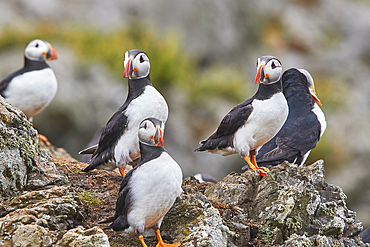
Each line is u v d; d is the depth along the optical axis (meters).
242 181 8.05
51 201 6.29
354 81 34.62
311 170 8.13
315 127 9.56
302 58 36.09
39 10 28.45
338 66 35.94
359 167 23.30
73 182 8.09
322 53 37.22
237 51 34.00
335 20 42.25
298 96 9.94
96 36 25.58
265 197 7.64
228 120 8.12
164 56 25.70
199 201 6.98
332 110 28.42
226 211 7.49
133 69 7.67
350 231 7.71
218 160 21.84
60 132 19.22
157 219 6.29
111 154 7.85
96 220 6.98
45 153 7.79
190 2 32.09
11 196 6.57
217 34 32.88
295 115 9.73
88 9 28.94
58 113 18.95
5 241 5.81
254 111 7.89
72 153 19.36
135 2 30.28
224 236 6.71
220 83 27.42
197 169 21.41
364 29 41.00
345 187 22.31
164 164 6.03
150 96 7.70
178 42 28.67
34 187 6.81
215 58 32.38
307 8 43.25
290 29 38.38
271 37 37.12
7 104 7.09
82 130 19.59
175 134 22.56
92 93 20.77
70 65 21.81
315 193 7.58
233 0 36.09
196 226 6.75
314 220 7.48
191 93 25.81
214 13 33.31
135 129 7.68
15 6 28.30
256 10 37.72
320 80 32.31
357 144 24.61
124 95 21.88
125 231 6.27
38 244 5.81
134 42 26.52
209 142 8.61
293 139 9.34
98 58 23.75
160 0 31.05
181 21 31.31
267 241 7.24
